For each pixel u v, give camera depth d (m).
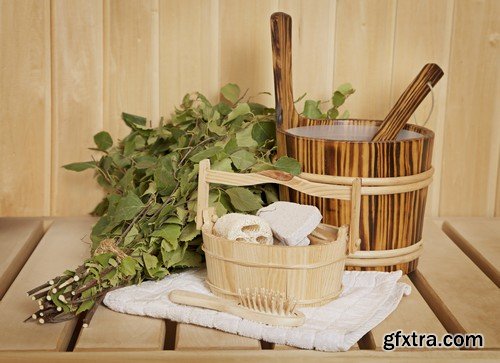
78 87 1.86
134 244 1.43
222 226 1.34
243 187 1.56
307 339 1.17
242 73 1.87
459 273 1.51
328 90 1.89
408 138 1.50
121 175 1.81
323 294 1.29
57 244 1.67
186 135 1.72
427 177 1.44
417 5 1.85
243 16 1.85
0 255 1.59
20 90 1.85
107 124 1.88
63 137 1.88
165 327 1.37
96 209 1.83
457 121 1.91
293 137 1.43
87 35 1.84
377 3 1.85
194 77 1.87
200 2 1.84
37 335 1.22
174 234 1.41
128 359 1.14
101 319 1.29
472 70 1.88
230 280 1.28
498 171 1.93
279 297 1.23
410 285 1.43
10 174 1.89
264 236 1.33
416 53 1.87
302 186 1.36
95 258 1.32
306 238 1.34
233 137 1.61
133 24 1.84
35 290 1.28
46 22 1.83
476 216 1.95
